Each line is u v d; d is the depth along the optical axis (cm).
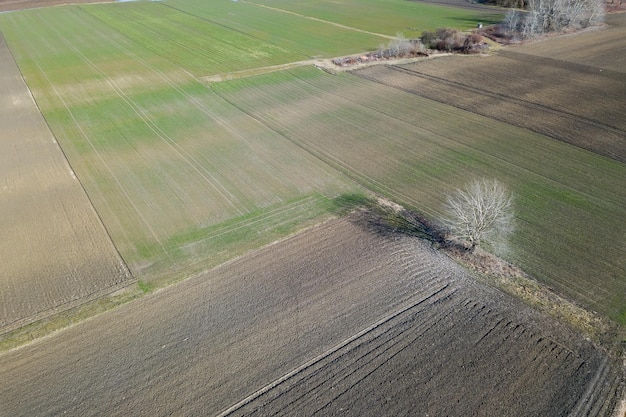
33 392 1733
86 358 1862
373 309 2078
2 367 1828
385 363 1839
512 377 1772
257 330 1980
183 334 1962
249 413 1662
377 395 1717
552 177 3022
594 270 2272
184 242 2494
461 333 1961
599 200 2791
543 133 3578
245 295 2156
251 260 2367
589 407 1666
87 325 2008
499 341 1920
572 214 2670
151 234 2556
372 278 2248
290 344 1917
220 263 2348
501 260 2352
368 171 3148
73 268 2320
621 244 2431
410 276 2262
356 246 2464
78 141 3578
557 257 2358
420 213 2727
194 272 2292
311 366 1831
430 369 1809
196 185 3003
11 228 2606
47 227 2619
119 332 1973
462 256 2392
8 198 2883
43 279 2250
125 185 3008
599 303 2088
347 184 3016
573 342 1909
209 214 2719
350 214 2727
